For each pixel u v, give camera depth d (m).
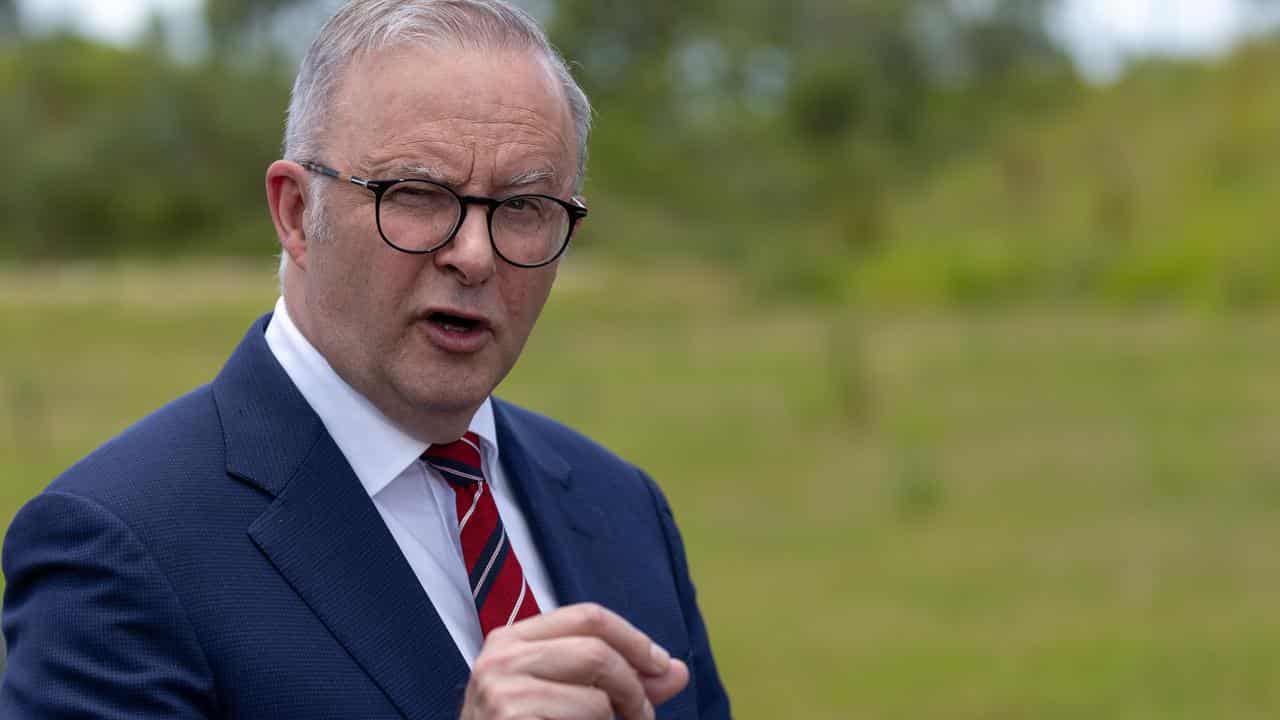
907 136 53.38
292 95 1.88
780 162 55.66
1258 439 13.48
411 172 1.74
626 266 45.41
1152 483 11.88
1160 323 23.09
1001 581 9.12
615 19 68.69
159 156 56.81
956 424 14.95
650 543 2.21
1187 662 7.38
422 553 1.89
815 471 12.84
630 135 62.62
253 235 53.94
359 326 1.81
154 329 25.12
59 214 55.41
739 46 69.06
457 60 1.77
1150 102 43.00
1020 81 57.34
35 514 1.71
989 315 26.58
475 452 1.97
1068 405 15.82
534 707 1.51
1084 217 36.09
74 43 66.69
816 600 8.77
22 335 24.03
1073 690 6.93
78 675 1.61
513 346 1.85
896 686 7.09
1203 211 33.16
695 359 21.12
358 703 1.71
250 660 1.68
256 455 1.80
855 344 18.34
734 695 7.03
